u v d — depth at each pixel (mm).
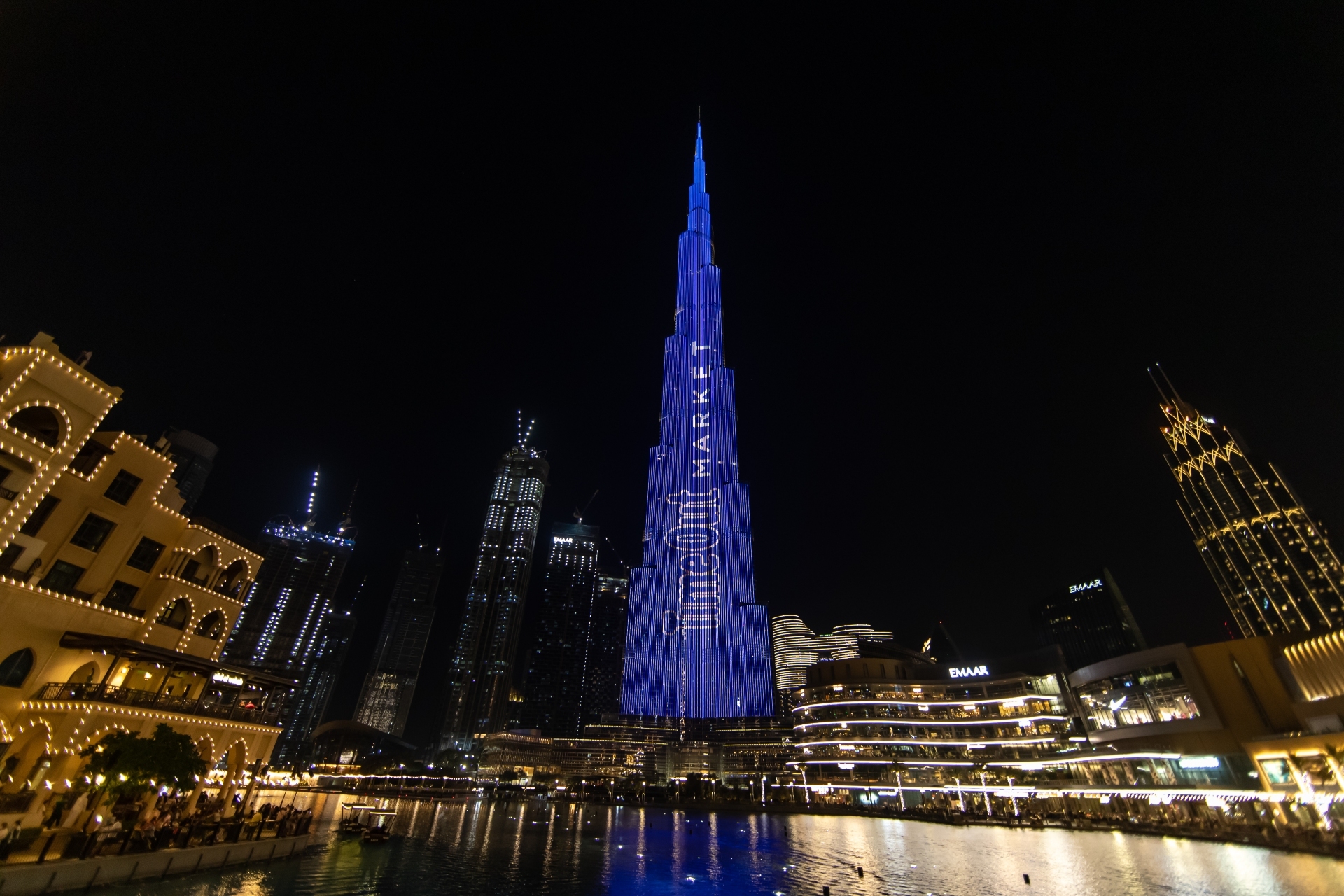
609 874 56656
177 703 47281
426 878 49062
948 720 148625
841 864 63094
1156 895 43094
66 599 42312
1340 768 68188
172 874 36312
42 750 38938
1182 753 87312
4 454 38906
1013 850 71688
